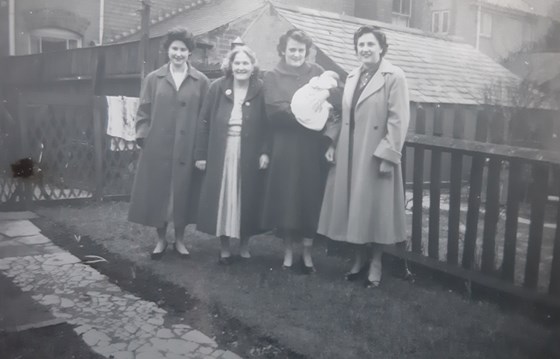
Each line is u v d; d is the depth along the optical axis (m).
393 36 11.14
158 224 4.23
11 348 2.82
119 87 8.35
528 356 2.74
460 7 13.43
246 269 4.11
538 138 3.90
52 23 12.26
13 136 6.38
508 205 3.38
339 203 3.75
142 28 7.33
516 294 3.32
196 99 4.27
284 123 3.87
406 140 3.99
